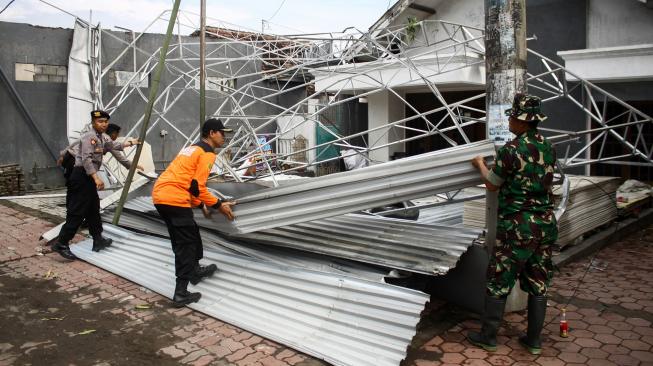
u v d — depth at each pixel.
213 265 5.00
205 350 3.80
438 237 4.39
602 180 6.85
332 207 4.42
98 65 12.70
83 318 4.45
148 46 14.91
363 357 3.46
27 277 5.59
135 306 4.70
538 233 3.48
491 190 3.70
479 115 11.80
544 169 3.52
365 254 4.34
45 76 13.69
